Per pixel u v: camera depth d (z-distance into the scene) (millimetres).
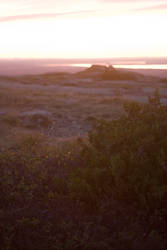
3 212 4863
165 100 22609
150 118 6312
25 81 40469
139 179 4816
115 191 4934
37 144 9258
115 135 5809
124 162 5051
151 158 5188
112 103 20141
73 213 4848
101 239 4160
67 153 8000
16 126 12445
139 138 5574
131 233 4211
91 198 4848
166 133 5699
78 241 4098
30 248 4043
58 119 14484
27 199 5402
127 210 4691
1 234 4289
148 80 48219
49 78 47594
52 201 5242
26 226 4477
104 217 4605
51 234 4309
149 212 4492
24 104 18719
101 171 5082
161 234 4215
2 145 9164
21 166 7168
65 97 23500
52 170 6852
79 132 12102
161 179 4707
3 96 20578
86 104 19766
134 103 6562
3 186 5961
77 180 5078
